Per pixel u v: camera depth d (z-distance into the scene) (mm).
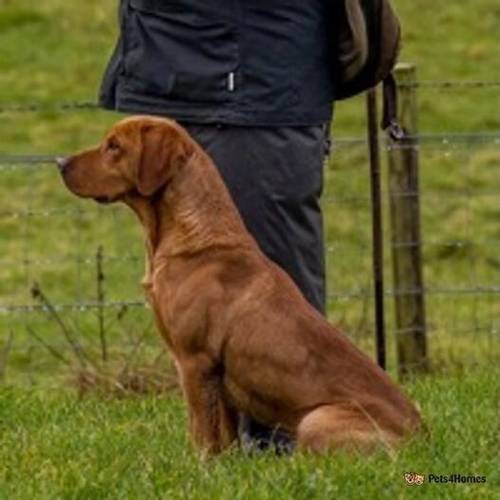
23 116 32250
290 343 10930
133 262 21859
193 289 11031
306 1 11758
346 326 17375
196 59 11672
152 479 10266
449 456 10602
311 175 11898
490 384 14016
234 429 11281
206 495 9781
